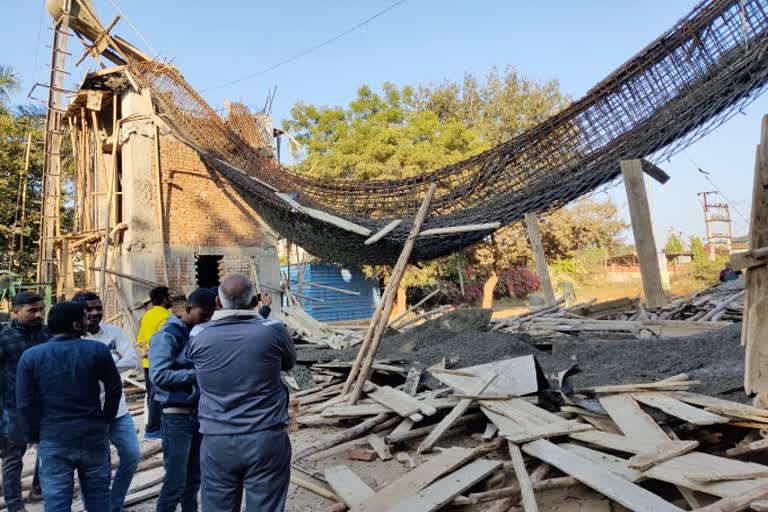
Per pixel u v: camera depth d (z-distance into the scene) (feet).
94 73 42.16
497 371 18.81
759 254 12.10
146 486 15.23
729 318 30.22
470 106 94.63
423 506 11.94
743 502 9.41
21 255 62.44
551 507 12.53
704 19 17.31
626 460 12.77
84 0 44.45
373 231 26.89
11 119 65.05
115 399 11.43
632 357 19.17
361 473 15.53
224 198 46.68
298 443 18.81
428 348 25.39
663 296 15.70
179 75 43.34
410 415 17.72
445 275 84.64
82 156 49.11
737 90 16.29
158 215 42.19
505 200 23.07
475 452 14.64
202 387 9.64
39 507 14.66
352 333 34.45
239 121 46.19
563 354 21.58
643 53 18.78
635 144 18.79
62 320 11.04
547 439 14.43
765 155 12.30
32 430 10.71
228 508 9.36
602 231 85.61
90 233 45.34
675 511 10.18
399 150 69.72
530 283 96.27
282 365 10.16
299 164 73.92
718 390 14.61
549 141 22.12
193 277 44.27
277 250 49.65
